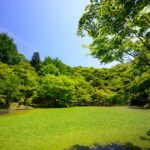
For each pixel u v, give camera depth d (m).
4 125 17.56
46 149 10.98
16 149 10.89
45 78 39.09
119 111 28.45
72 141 12.76
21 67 40.66
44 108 34.00
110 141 12.96
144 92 8.83
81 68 50.28
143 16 6.82
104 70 46.91
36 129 16.03
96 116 23.56
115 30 6.98
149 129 16.70
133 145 12.22
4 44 47.78
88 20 7.32
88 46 8.53
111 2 6.39
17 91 32.84
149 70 8.46
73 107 36.31
